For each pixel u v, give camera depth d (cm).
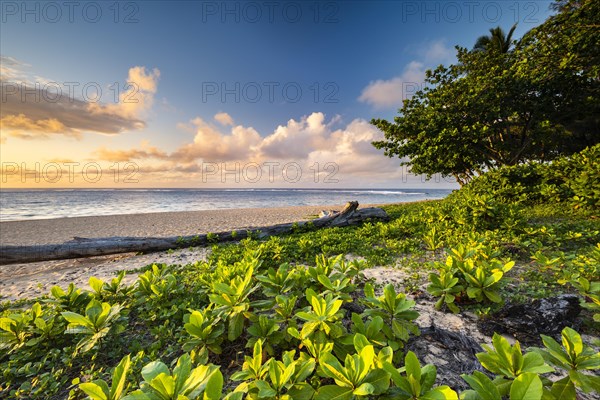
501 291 430
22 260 816
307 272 358
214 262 746
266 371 194
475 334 321
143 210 3700
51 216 2831
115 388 172
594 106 1806
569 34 1686
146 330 366
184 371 170
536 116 1875
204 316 282
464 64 2294
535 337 305
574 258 502
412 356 156
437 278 375
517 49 2052
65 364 298
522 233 708
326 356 183
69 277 743
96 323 304
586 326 320
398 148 2041
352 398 158
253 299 416
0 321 310
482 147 2011
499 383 166
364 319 344
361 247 811
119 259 955
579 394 231
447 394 139
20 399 258
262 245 765
